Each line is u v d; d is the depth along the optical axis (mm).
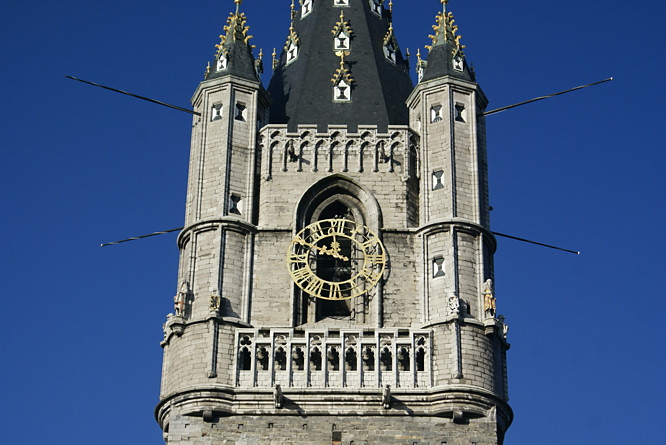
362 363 75125
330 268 79812
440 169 81188
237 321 76500
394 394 74062
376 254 78875
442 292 77438
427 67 84875
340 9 92062
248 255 78875
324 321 77688
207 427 73625
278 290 78125
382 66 88875
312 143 82312
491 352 75938
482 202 81375
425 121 82938
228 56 84875
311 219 80812
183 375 75125
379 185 81250
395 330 75938
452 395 73625
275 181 81312
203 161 81625
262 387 74312
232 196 80438
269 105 85500
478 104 84375
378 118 84812
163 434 77000
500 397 74812
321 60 88625
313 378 74625
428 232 79250
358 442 73062
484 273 78375
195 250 78938
